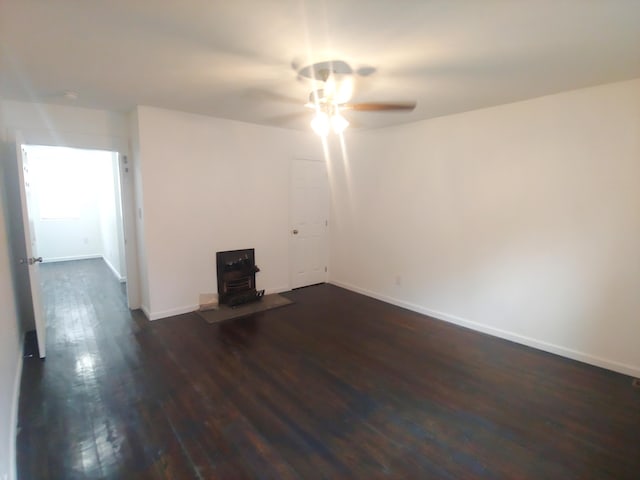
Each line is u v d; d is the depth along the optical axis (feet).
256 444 6.65
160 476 5.88
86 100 10.92
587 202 9.62
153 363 9.73
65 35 6.37
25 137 11.18
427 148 13.26
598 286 9.61
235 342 11.11
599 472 6.07
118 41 6.64
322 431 7.05
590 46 6.78
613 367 9.47
